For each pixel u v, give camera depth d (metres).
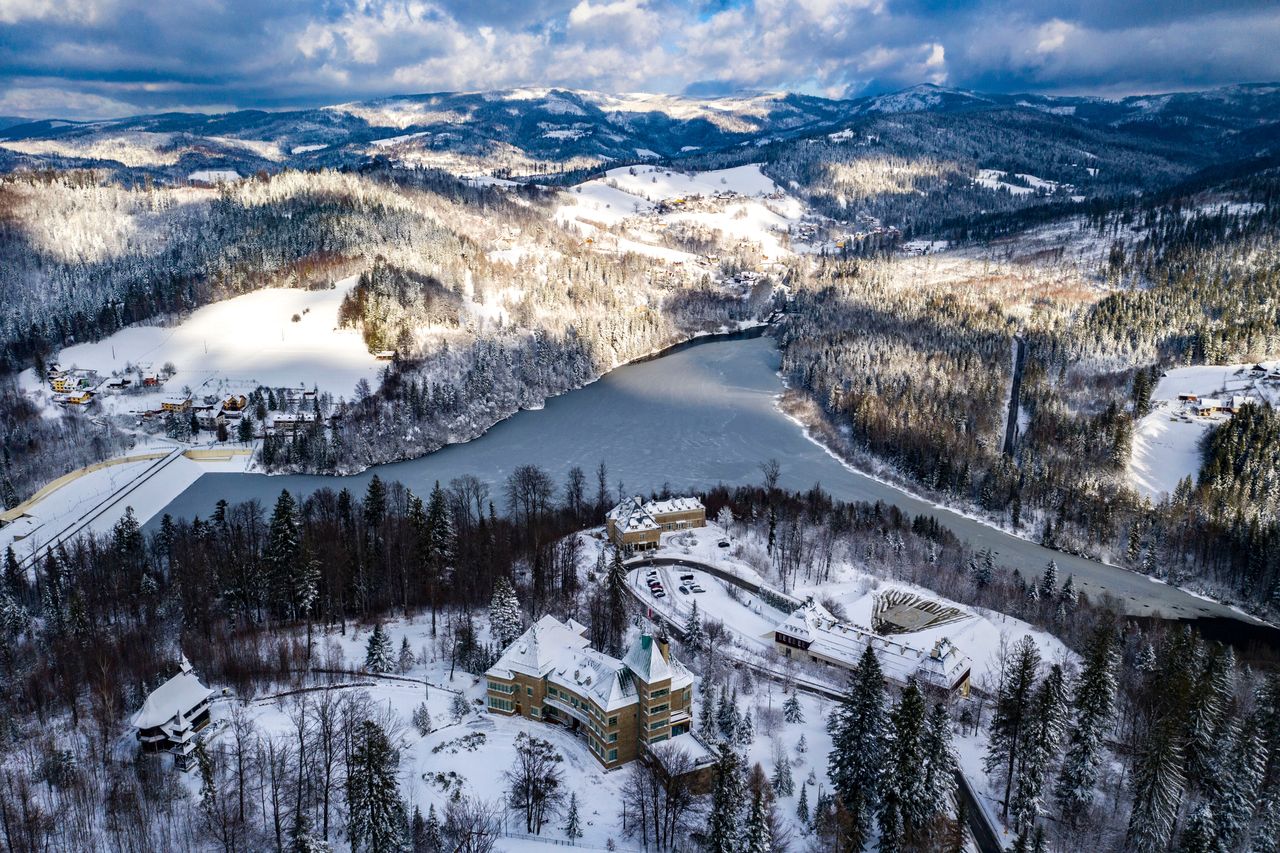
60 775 106.75
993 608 189.00
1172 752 107.75
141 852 95.62
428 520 181.38
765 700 142.25
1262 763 111.00
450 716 128.62
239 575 163.62
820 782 121.06
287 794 106.19
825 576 199.50
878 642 157.12
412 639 154.50
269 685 133.38
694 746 120.12
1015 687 121.19
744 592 186.75
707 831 105.06
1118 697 144.12
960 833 99.25
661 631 164.25
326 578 163.50
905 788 104.62
